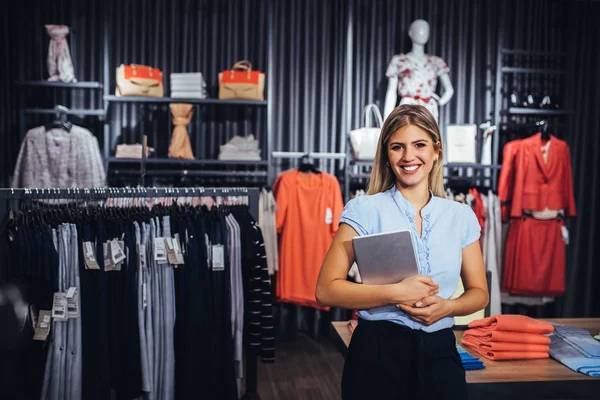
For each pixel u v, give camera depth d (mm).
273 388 3275
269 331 2865
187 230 2539
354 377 1292
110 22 4484
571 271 4777
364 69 4676
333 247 1376
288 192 4168
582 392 1651
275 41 4602
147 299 2455
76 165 4047
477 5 4742
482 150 4480
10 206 2418
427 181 1423
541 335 1916
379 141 1431
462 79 4746
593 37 4727
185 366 2500
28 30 4398
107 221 2443
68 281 2289
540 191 4203
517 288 4215
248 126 4617
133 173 4352
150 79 4148
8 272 2234
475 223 1426
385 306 1312
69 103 4484
